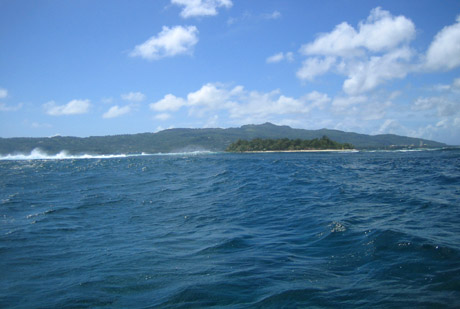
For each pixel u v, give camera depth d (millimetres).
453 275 7242
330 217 13516
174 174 37875
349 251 9312
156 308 6559
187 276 8109
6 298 7164
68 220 15211
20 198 21641
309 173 35406
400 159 69375
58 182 30969
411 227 11375
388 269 7836
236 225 13461
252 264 8734
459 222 12047
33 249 10828
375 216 13484
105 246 11047
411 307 6090
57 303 6867
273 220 13938
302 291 6977
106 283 7855
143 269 8711
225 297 6883
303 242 10523
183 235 12234
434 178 27891
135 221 14875
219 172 38188
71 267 9031
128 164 60656
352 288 7012
